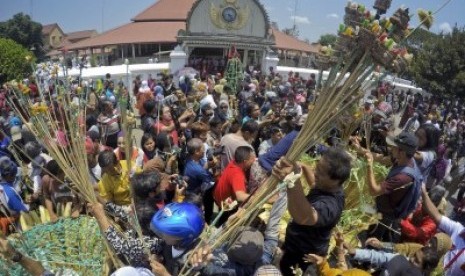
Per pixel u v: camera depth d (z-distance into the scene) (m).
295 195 2.71
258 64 32.16
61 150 3.44
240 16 32.25
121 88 4.70
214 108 9.34
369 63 2.66
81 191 3.21
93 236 3.17
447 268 3.81
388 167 5.20
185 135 7.54
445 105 25.95
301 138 2.70
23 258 2.57
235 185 4.43
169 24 45.53
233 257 2.83
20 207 4.21
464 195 7.06
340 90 2.68
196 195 4.86
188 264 2.73
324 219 2.88
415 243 4.12
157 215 2.77
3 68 20.64
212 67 31.44
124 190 4.61
